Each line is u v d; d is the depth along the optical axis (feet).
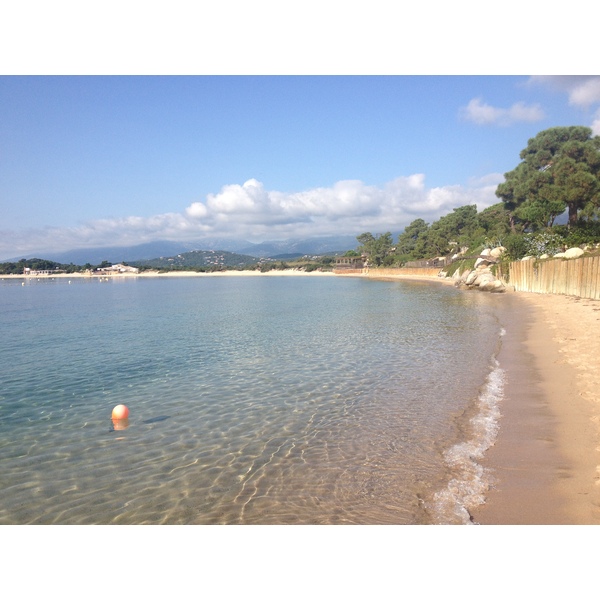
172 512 22.16
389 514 20.92
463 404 36.32
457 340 65.21
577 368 43.42
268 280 369.09
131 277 505.66
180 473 26.43
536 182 173.17
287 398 40.50
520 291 143.02
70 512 22.56
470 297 138.82
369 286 233.76
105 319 109.91
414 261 330.75
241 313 115.96
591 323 67.31
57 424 35.83
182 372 52.34
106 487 25.04
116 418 35.65
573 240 138.72
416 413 34.81
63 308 142.61
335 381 45.47
